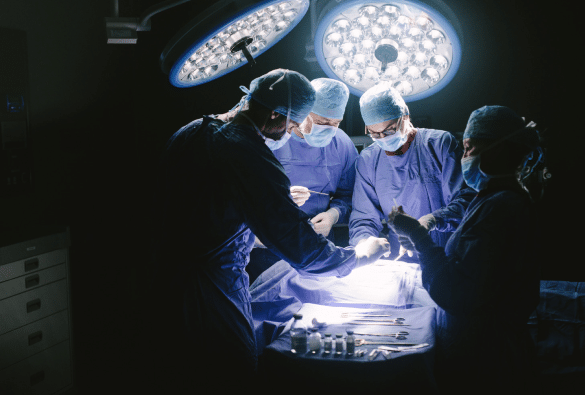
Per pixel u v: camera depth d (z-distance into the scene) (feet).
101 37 11.93
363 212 8.06
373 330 5.82
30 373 8.70
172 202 5.91
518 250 5.13
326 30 5.97
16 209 10.36
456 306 5.14
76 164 11.56
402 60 6.36
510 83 11.29
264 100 5.88
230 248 5.97
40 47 10.72
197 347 5.77
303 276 7.18
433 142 7.59
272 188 5.64
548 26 10.93
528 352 5.56
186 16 12.10
